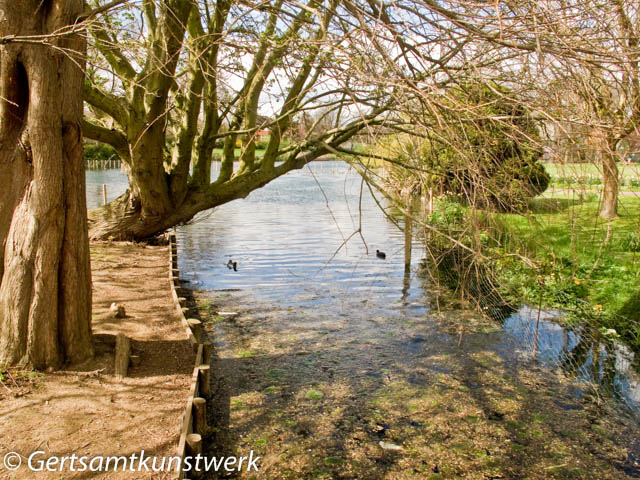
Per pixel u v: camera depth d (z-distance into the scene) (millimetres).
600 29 4008
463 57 4094
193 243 17672
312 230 20625
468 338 8641
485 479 4781
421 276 13141
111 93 9984
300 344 8281
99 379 5582
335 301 10836
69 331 5746
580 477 4836
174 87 10719
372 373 7156
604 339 8422
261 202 31047
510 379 7012
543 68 3781
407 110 4102
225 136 11000
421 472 4871
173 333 7270
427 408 6148
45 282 5434
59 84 5289
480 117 3707
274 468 4867
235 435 5438
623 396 6523
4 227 5516
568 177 4465
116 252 12414
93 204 25688
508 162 5289
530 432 5629
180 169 11234
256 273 13312
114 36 7988
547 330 8961
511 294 10758
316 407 6109
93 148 54625
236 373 7086
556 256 7168
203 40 8500
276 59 5715
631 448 5336
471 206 4742
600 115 4410
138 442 4527
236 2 4633
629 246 11547
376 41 3383
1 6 5008
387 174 6117
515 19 3426
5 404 4895
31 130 5160
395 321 9539
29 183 5395
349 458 5070
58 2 5199
